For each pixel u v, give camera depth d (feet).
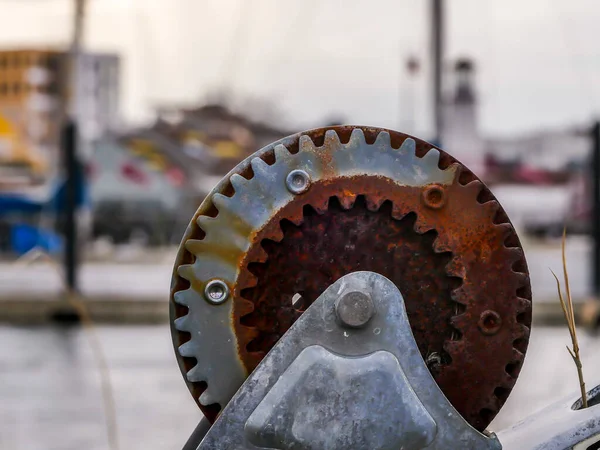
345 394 6.07
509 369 6.46
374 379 6.09
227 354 6.31
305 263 6.40
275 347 6.13
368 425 6.07
